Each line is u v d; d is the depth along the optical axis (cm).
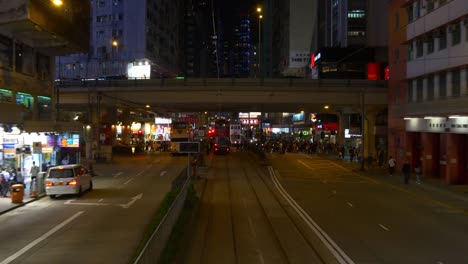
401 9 4378
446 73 3516
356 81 5100
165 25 11262
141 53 9325
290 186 3259
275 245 1539
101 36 9494
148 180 3466
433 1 3722
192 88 5138
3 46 2917
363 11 9212
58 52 3544
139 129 8756
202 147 5166
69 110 6781
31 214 2091
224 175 3944
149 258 956
